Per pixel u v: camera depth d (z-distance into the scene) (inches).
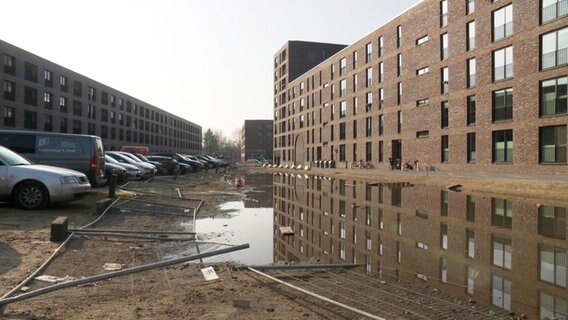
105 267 255.8
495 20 1213.1
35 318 169.2
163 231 379.2
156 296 205.8
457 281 268.8
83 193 458.6
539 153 1058.7
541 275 283.9
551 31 1029.2
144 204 552.7
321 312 195.2
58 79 2223.2
